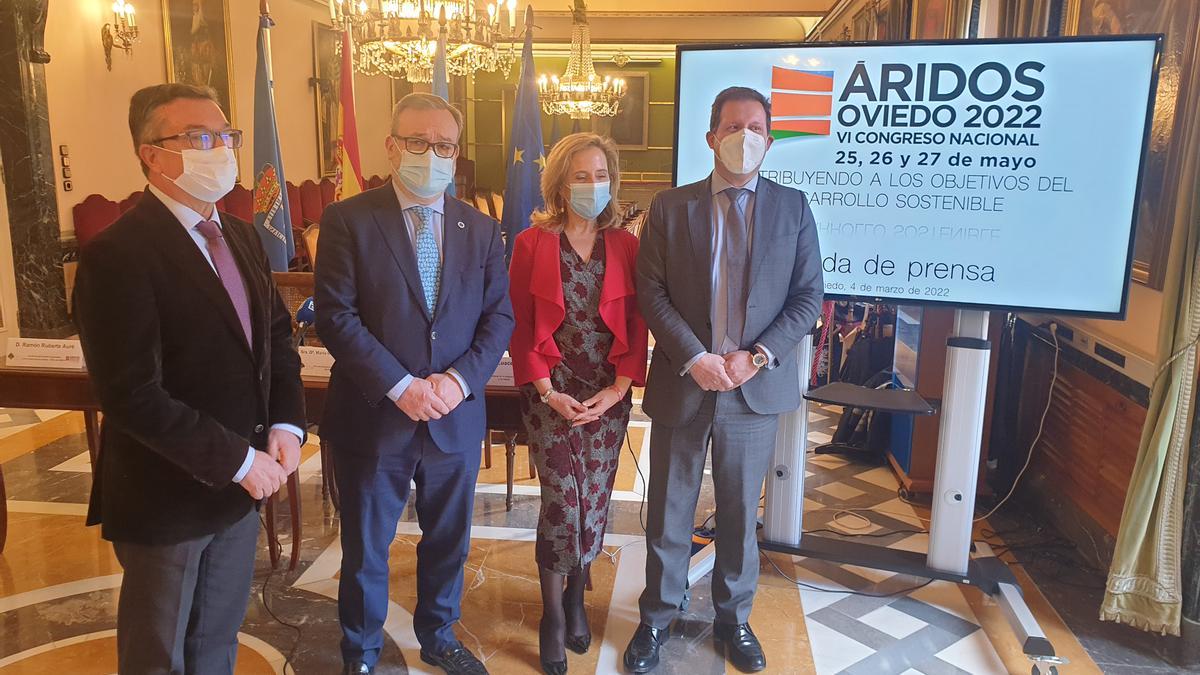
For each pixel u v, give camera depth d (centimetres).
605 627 259
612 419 229
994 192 248
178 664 169
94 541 315
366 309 201
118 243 151
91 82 617
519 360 226
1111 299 243
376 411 204
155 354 154
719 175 224
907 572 272
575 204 216
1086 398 315
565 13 1021
